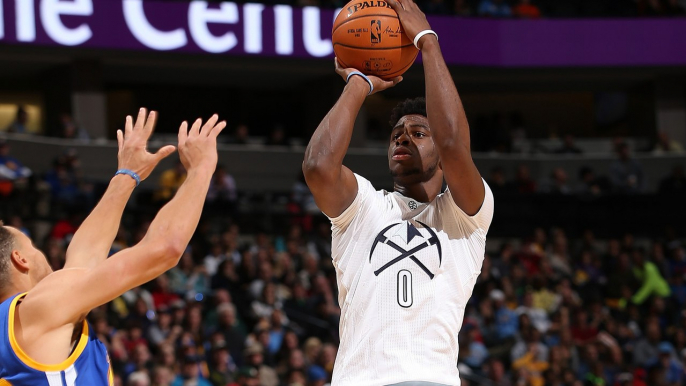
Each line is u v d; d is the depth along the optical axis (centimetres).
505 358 1054
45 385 244
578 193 1527
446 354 283
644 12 1745
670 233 1464
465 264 292
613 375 1105
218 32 1519
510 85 1816
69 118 1470
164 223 246
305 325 1040
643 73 1764
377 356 277
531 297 1172
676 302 1296
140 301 944
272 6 1547
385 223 290
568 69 1714
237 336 955
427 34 300
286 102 1852
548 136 1966
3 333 243
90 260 279
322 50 1570
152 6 1488
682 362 1166
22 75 1606
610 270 1385
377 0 310
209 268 1120
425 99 306
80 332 254
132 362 845
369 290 283
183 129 264
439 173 306
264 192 1409
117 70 1611
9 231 270
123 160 289
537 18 1698
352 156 1648
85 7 1450
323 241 1293
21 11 1408
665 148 1730
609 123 1964
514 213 1498
